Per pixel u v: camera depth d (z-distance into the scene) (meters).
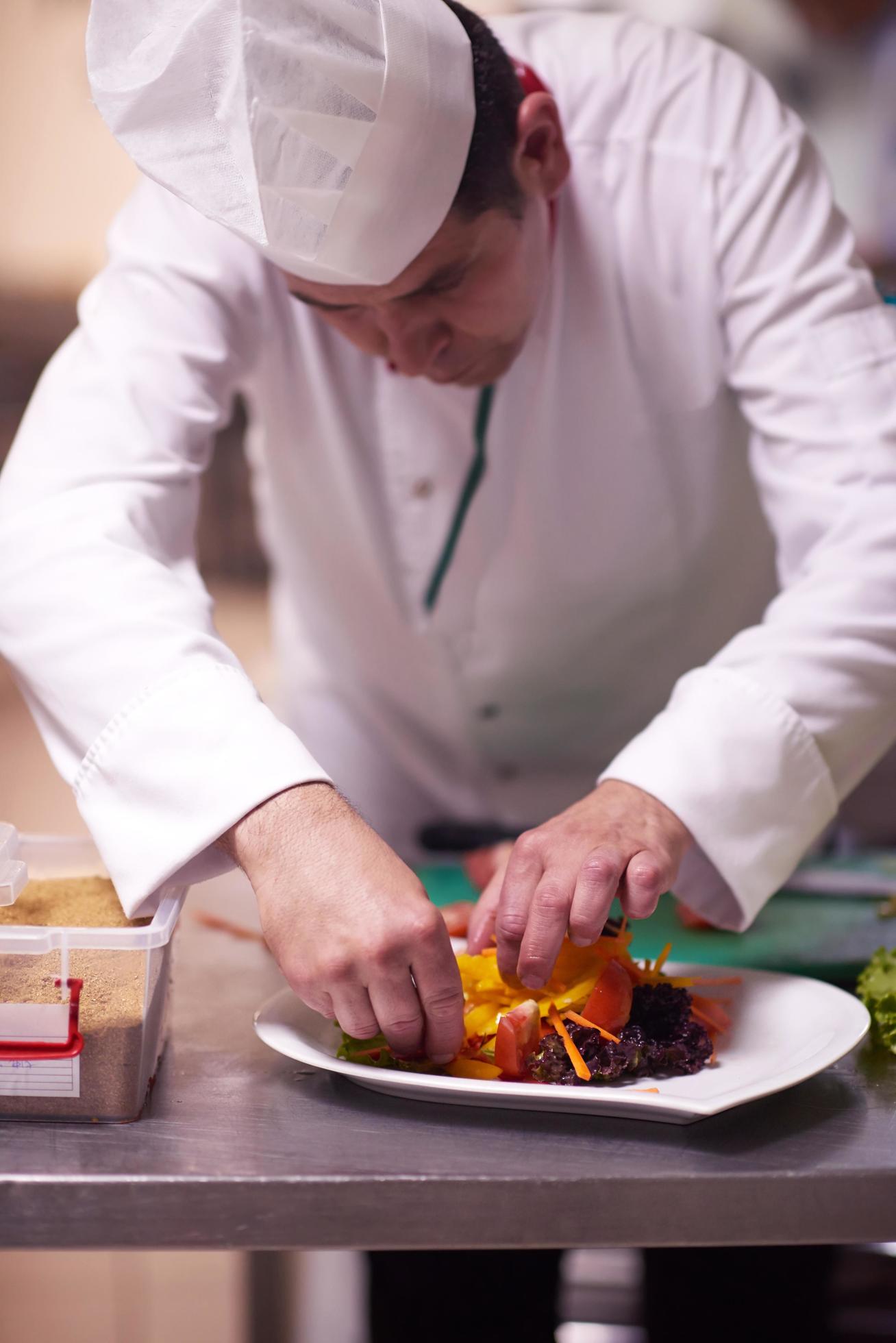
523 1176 0.76
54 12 5.01
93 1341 2.00
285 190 0.90
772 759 1.05
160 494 1.14
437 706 1.75
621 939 0.95
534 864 0.92
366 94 0.89
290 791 0.90
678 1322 1.73
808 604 1.11
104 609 1.00
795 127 1.29
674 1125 0.84
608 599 1.58
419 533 1.48
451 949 0.84
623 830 0.96
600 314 1.32
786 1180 0.77
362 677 1.79
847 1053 0.94
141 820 0.93
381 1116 0.85
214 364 1.26
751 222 1.25
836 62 2.79
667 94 1.30
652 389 1.37
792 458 1.20
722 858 1.02
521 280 1.05
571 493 1.45
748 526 1.59
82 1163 0.78
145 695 0.96
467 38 0.99
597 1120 0.84
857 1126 0.84
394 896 0.83
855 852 1.81
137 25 0.87
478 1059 0.90
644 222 1.29
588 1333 1.88
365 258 0.96
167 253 1.25
